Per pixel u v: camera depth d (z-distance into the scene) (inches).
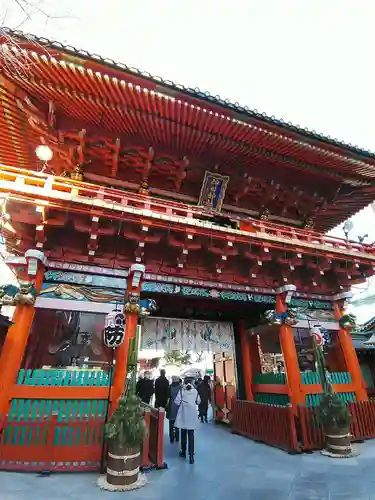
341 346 457.7
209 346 464.1
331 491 220.4
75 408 280.7
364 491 219.0
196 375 658.2
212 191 458.6
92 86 327.9
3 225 313.7
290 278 450.3
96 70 309.9
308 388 393.7
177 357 1046.4
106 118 368.5
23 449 254.1
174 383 425.4
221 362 582.6
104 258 354.9
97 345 364.2
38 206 298.2
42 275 322.3
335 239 463.2
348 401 404.2
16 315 293.0
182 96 342.6
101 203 315.9
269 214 529.3
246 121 378.6
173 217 345.4
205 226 358.0
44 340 345.1
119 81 320.8
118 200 364.5
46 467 250.2
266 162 451.2
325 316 466.3
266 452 338.3
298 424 347.9
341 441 324.2
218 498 209.0
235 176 466.6
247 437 424.5
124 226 344.2
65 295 321.4
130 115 363.6
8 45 261.7
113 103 348.8
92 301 328.2
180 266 374.3
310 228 539.5
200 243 372.8
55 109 353.4
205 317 517.3
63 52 291.0
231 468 280.1
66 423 267.6
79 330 367.2
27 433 259.8
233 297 412.2
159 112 361.7
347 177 492.4
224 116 369.4
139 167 429.7
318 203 531.8
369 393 574.6
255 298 427.2
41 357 337.1
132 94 336.5
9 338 281.6
